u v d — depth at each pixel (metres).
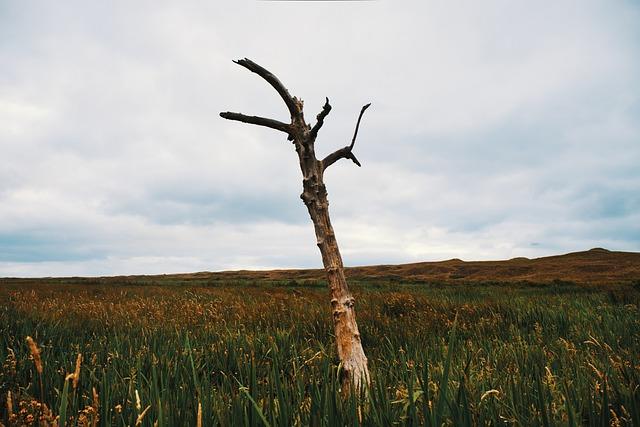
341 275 3.43
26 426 1.88
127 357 4.26
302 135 3.67
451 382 2.71
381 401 2.04
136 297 13.57
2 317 6.77
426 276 65.38
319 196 3.59
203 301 12.01
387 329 6.20
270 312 7.98
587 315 7.27
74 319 7.71
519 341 4.84
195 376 2.32
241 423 1.95
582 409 2.26
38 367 1.58
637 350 4.18
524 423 2.01
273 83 3.70
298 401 2.31
